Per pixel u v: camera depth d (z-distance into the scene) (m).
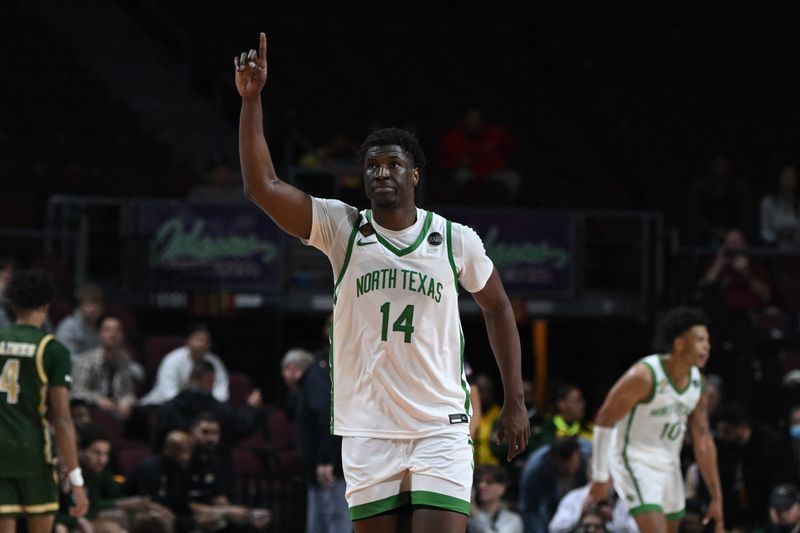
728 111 27.67
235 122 26.98
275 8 28.38
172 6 27.94
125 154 23.86
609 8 29.41
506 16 29.31
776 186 25.91
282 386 19.14
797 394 18.11
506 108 27.20
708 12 29.52
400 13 29.00
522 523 13.91
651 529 11.22
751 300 20.09
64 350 10.45
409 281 7.20
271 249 19.27
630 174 25.80
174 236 19.20
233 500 14.24
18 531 11.38
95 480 12.62
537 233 19.91
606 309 20.11
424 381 7.24
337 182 19.92
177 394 14.94
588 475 14.18
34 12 26.56
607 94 27.75
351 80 27.30
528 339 22.23
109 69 26.27
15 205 21.61
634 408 11.30
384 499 7.27
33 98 24.50
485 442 16.11
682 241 21.92
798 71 28.59
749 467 14.36
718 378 17.75
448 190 21.83
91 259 20.00
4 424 10.25
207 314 19.14
